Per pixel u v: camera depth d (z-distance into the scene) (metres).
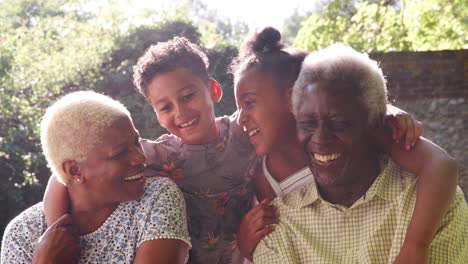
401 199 2.11
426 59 6.72
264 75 2.45
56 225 2.18
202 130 2.65
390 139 2.16
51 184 2.35
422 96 6.73
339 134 2.06
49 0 15.45
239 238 2.42
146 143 2.79
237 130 2.76
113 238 2.20
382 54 6.75
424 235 1.95
